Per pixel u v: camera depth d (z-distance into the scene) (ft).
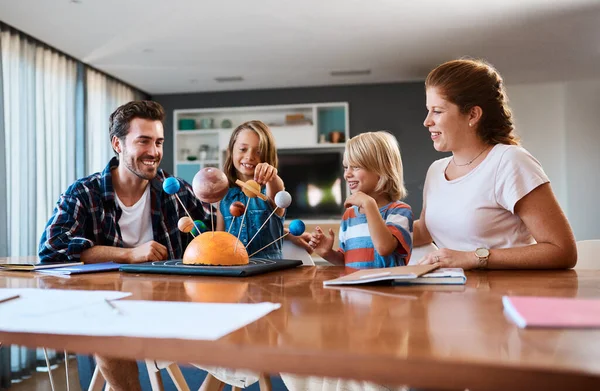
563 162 19.80
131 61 16.21
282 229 6.28
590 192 19.56
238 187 6.39
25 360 11.29
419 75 18.48
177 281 3.32
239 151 6.24
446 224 4.84
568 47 15.47
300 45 14.97
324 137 19.85
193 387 5.76
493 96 4.60
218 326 1.79
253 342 1.60
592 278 3.32
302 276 3.61
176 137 20.57
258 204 6.13
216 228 6.29
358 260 5.22
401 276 2.93
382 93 19.49
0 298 2.48
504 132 4.70
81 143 15.94
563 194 19.76
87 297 2.53
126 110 5.75
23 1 11.55
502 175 4.39
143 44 14.60
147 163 5.76
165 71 17.44
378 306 2.28
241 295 2.64
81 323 1.88
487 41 14.85
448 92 4.55
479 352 1.47
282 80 18.94
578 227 19.60
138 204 6.04
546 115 19.95
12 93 12.88
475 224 4.60
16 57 13.03
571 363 1.35
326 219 20.04
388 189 5.41
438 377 1.38
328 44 14.92
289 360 1.51
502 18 13.11
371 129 19.51
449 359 1.40
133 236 6.03
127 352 1.69
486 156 4.63
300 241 6.02
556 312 1.92
